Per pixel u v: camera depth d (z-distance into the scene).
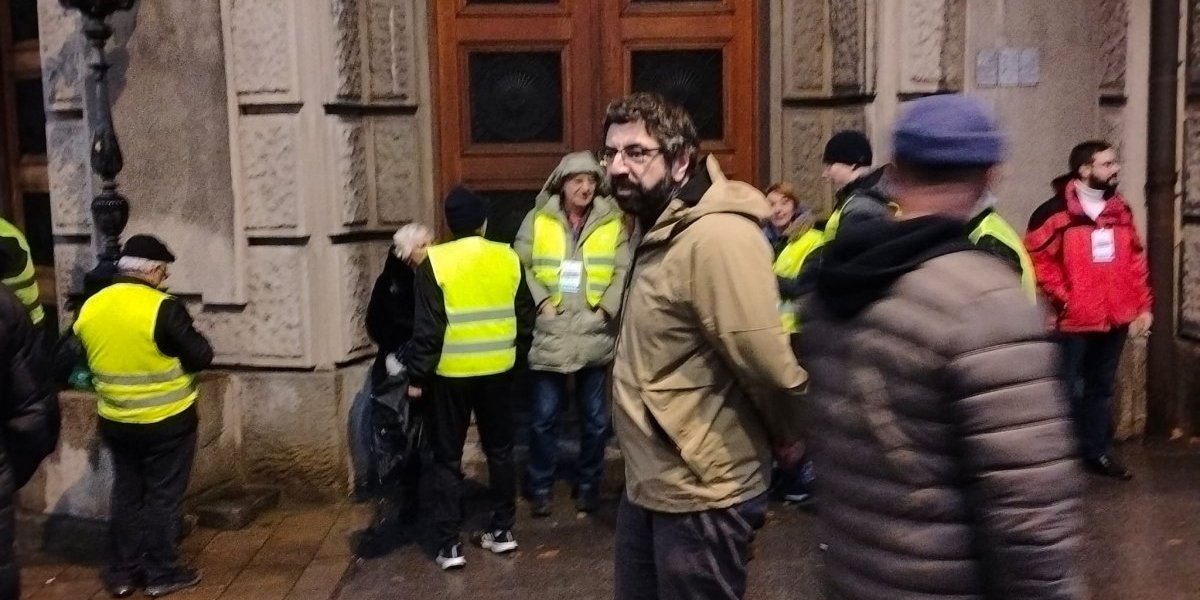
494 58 6.29
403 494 5.38
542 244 5.40
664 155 2.86
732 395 2.85
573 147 6.31
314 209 5.68
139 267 4.51
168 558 4.62
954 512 1.88
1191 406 6.33
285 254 5.67
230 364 5.82
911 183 2.03
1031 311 1.85
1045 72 5.91
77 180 6.00
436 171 6.31
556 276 5.36
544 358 5.32
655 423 2.84
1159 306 6.37
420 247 4.98
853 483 2.01
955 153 1.97
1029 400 1.79
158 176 5.77
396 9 6.03
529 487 5.50
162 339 4.46
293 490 5.77
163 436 4.53
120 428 4.50
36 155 6.68
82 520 5.26
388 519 5.51
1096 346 5.57
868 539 1.98
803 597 4.33
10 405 3.16
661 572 2.92
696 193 2.86
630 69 6.27
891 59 5.76
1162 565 4.50
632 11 6.24
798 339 2.42
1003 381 1.80
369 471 5.95
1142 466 5.84
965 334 1.83
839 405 2.04
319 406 5.71
